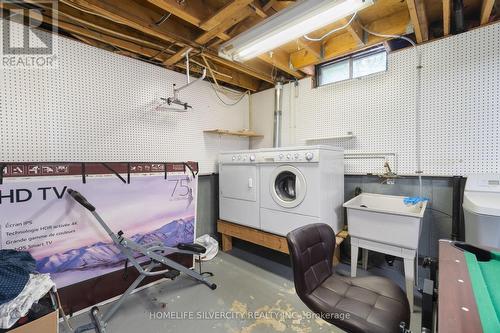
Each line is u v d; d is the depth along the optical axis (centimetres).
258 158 246
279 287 212
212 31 193
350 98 259
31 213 158
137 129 243
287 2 175
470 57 193
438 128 208
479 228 152
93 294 185
